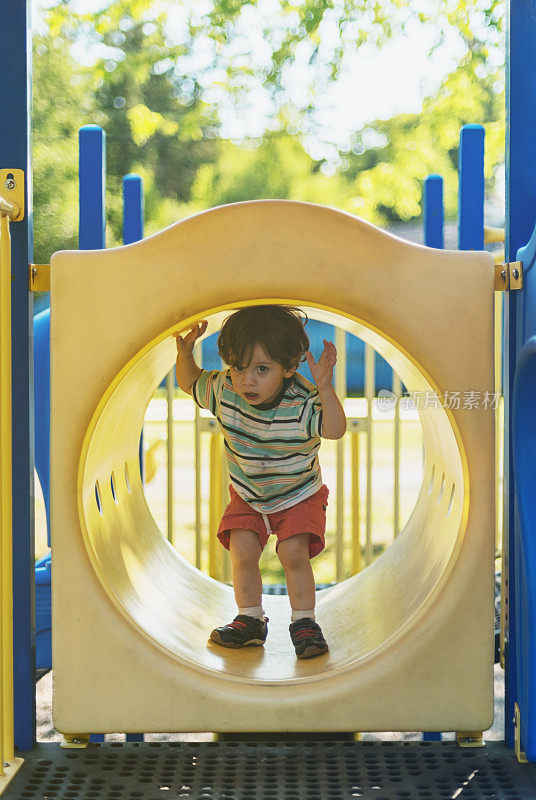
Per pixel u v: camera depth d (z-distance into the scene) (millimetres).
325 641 2189
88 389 1855
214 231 1829
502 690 3289
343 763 1834
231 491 2438
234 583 2299
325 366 2217
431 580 2049
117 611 1870
